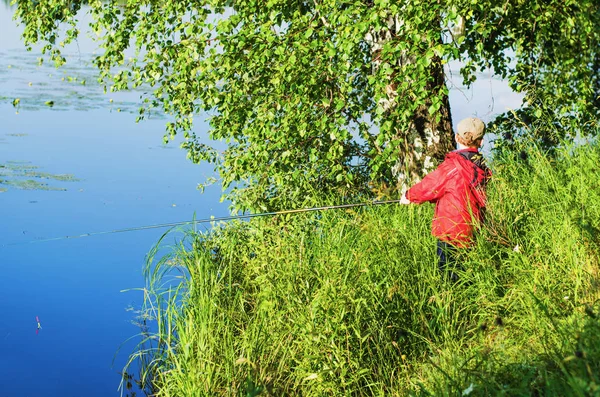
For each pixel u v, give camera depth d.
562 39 7.14
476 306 5.03
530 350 4.04
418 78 6.54
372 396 4.54
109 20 8.09
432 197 5.43
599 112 7.54
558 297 4.58
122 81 8.16
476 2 6.41
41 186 12.49
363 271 4.94
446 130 7.64
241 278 6.61
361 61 7.03
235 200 7.91
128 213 11.10
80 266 8.73
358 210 7.01
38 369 6.26
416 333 4.93
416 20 6.34
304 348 4.81
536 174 6.07
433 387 4.07
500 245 5.39
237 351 5.18
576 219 4.93
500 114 8.16
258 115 7.36
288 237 6.59
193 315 5.76
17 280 8.31
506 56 8.29
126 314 7.38
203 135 15.92
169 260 7.96
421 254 5.54
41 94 20.34
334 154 7.24
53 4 8.74
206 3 7.90
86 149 15.31
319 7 6.94
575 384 2.94
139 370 6.26
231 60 7.20
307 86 7.14
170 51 7.55
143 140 16.41
